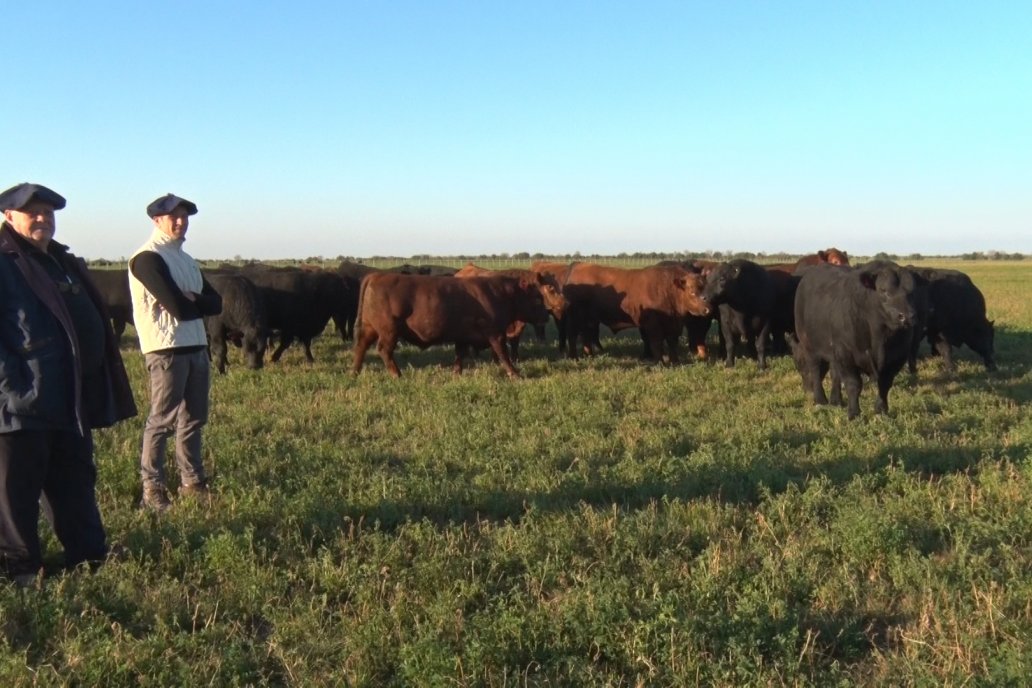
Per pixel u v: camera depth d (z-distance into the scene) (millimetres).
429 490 6242
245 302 13742
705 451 7500
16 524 4523
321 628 4109
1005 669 3523
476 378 12492
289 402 10594
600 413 9492
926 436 8133
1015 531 5301
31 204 4453
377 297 13000
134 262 5805
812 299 10297
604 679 3648
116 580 4613
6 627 4012
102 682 3619
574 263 18500
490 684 3600
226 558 4855
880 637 4129
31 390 4379
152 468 6078
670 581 4613
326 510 5785
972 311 13273
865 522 5098
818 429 8578
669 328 15258
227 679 3652
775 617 4070
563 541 5164
